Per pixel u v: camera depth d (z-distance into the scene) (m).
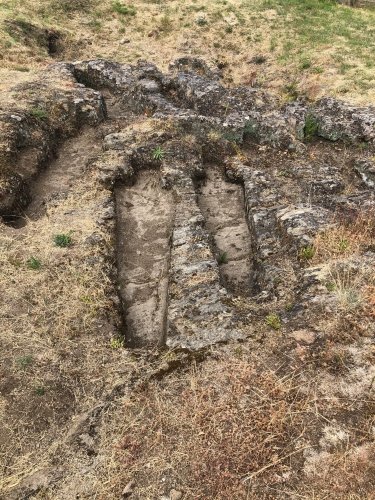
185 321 4.84
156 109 10.73
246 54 15.92
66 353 4.57
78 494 3.37
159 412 3.84
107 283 5.49
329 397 3.79
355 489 3.16
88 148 9.78
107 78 12.51
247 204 7.84
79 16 17.16
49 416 3.98
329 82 12.85
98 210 6.93
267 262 5.88
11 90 10.16
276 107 11.64
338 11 18.22
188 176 8.23
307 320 4.54
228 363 4.18
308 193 8.12
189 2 18.66
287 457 3.41
